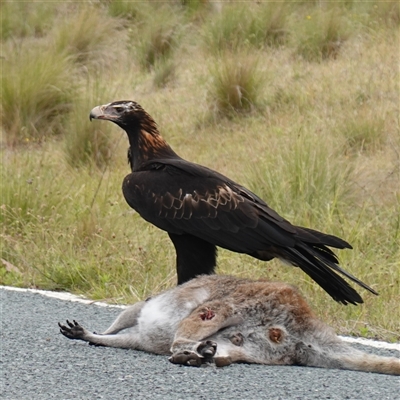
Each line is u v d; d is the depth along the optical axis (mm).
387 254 24375
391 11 45969
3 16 54812
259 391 13680
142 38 49250
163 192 20641
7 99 40156
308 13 48344
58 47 47844
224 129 38531
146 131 21828
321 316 20156
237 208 19969
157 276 23344
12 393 13836
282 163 29422
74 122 37531
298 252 18719
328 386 13914
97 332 18453
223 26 47188
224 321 15086
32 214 27844
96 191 28719
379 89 38281
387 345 17875
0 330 18125
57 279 23859
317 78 41031
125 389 13914
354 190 29516
